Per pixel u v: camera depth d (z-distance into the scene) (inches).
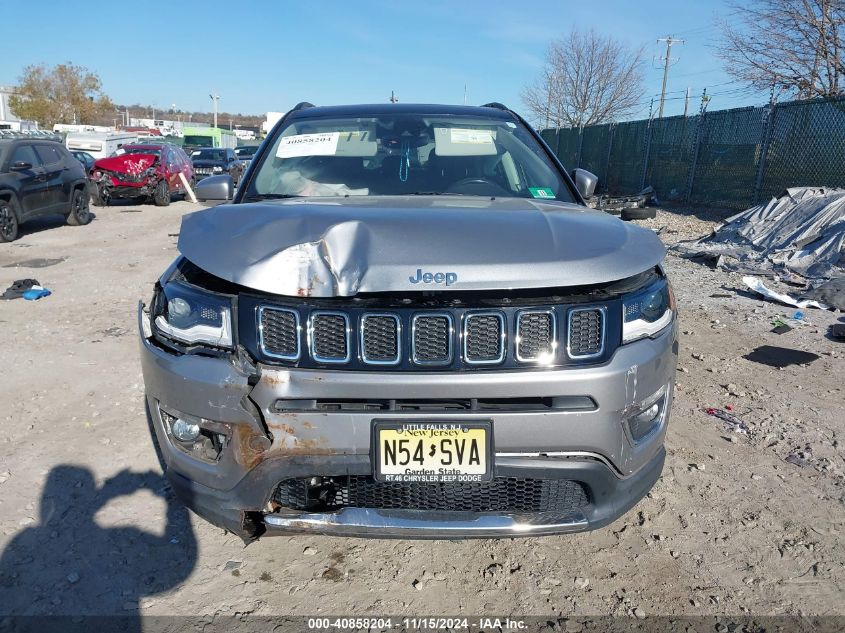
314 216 94.3
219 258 88.0
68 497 119.3
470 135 143.2
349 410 82.4
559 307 83.4
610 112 1503.4
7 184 424.8
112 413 155.9
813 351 206.5
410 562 103.3
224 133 2400.3
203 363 86.0
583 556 104.9
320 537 109.6
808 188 381.1
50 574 98.8
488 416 82.1
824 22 669.9
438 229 90.1
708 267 339.3
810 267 315.9
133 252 393.1
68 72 2578.7
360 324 81.7
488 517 86.7
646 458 93.9
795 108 490.0
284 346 83.4
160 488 122.8
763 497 121.0
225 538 108.6
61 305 259.9
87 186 535.2
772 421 152.9
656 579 99.3
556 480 87.0
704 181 619.8
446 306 81.8
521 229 92.6
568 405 84.3
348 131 143.1
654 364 90.2
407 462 82.5
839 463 133.4
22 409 157.9
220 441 87.4
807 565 102.3
